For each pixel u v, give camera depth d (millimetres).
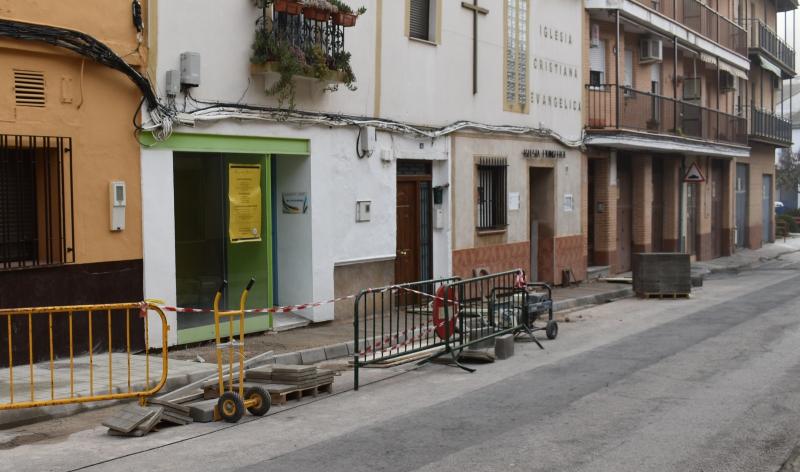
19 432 8203
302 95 13664
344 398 9570
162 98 11555
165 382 9281
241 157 13070
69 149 10578
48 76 10414
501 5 18891
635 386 9906
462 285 11844
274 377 9484
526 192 20031
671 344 12867
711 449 7344
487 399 9367
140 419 8000
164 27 11547
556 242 21328
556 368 11125
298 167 14023
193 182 12438
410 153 16125
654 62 25859
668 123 26031
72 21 10523
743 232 37406
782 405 8883
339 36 13977
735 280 24312
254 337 13078
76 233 10703
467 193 17906
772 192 42031
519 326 12922
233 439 7832
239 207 12938
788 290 20766
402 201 16438
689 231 30359
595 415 8562
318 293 14102
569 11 21672
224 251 12859
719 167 33500
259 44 12672
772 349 12289
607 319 16141
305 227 14008
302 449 7457
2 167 10289
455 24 17391
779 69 40000
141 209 11352
